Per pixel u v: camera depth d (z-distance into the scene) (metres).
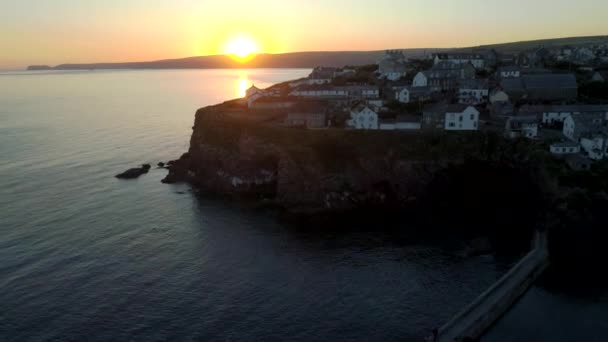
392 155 97.81
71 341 53.25
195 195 104.94
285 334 54.75
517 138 95.38
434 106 109.44
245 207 97.19
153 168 126.25
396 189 97.12
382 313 58.69
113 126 191.88
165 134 174.00
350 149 99.12
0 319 57.22
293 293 63.59
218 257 74.25
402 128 106.81
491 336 54.06
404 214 91.38
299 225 87.56
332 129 106.00
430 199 95.44
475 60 169.62
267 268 70.69
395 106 125.31
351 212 93.31
